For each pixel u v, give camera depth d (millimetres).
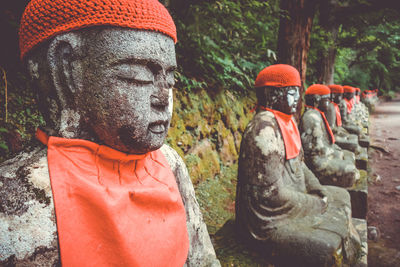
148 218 826
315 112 3648
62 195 694
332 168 3297
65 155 747
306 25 4199
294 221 2055
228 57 4672
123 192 771
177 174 1137
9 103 2088
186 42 3932
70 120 789
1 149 1875
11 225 655
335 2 7383
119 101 754
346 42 8914
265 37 5477
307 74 8672
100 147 784
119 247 710
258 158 2016
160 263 810
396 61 15508
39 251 659
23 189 697
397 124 12344
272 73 2197
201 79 4000
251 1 4188
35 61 804
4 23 2215
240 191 2148
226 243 2172
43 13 736
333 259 1780
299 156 2496
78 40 748
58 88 775
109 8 718
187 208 1135
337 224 2029
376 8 6543
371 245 3275
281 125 2158
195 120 3564
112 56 735
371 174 5863
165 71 847
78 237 680
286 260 1886
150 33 776
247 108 5148
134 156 844
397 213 4199
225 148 4082
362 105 12945
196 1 3629
